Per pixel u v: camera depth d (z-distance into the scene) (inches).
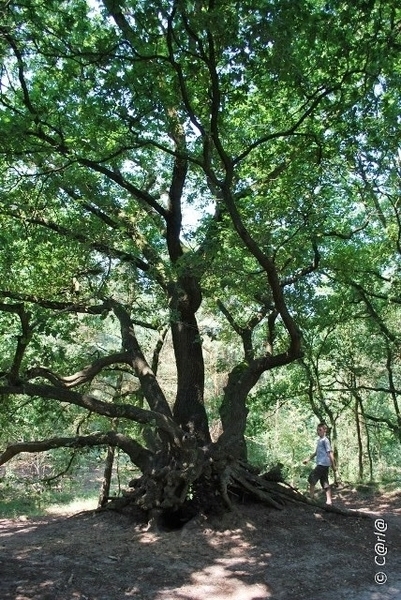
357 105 347.3
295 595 258.1
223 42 279.9
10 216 436.5
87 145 380.8
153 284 435.5
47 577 263.9
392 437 862.5
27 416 593.6
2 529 399.5
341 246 568.7
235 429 426.3
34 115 341.1
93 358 537.3
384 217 546.9
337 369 732.0
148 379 438.0
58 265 485.4
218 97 292.8
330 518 398.3
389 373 691.4
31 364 459.8
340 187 438.6
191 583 269.7
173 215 464.4
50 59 346.6
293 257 417.7
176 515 384.8
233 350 691.4
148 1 274.7
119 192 510.9
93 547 321.1
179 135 441.1
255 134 447.5
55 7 330.0
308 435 1082.7
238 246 414.6
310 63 351.9
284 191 413.4
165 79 352.8
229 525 365.1
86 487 1179.9
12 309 361.4
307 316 601.9
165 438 412.2
